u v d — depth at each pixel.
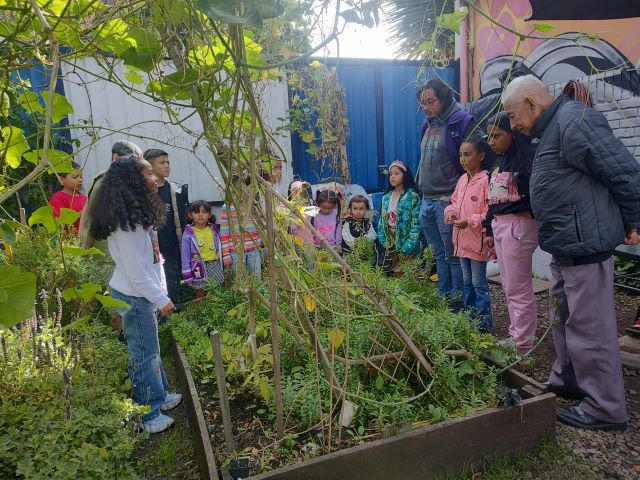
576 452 2.46
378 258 5.22
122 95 5.21
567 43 5.04
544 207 2.58
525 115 2.64
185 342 3.51
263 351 2.53
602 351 2.57
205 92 1.58
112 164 2.63
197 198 5.70
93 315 3.88
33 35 1.34
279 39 1.83
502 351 2.90
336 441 2.28
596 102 4.86
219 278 4.93
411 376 2.76
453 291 4.39
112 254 2.68
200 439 2.37
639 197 2.41
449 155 4.21
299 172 6.14
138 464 2.53
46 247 3.79
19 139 1.47
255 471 2.15
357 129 6.45
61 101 1.43
